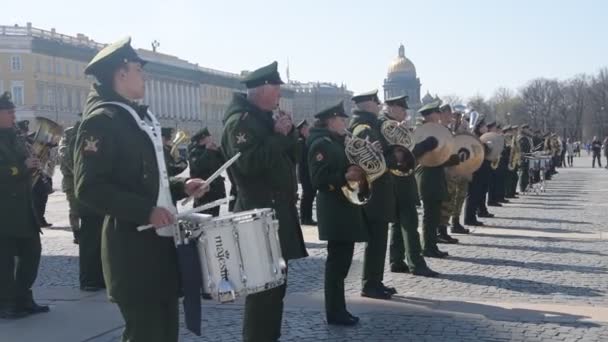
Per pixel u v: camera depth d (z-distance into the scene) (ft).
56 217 59.72
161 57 287.69
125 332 13.41
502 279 29.09
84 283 28.63
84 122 12.73
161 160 13.26
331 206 22.04
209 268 13.50
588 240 39.96
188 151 42.45
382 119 27.40
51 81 248.93
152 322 13.16
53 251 39.37
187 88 302.45
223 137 18.10
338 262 22.40
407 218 29.94
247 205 17.58
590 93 371.76
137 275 13.00
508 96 439.63
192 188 14.05
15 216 24.08
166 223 12.64
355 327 22.09
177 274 13.38
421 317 23.13
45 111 244.63
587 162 173.17
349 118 26.63
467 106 50.72
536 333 21.02
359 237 22.04
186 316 12.89
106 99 13.34
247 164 16.96
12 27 239.71
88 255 28.48
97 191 12.50
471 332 21.26
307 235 43.86
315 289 27.84
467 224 47.26
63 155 39.81
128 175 12.91
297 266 32.96
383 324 22.39
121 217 12.54
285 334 21.39
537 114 389.80
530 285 27.86
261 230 14.28
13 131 24.89
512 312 23.54
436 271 30.81
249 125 17.07
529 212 55.83
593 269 31.07
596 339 20.31
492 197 61.36
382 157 22.07
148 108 13.92
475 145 39.52
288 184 17.88
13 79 239.09
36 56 241.35
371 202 25.23
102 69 13.30
